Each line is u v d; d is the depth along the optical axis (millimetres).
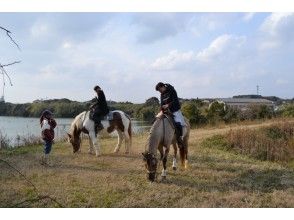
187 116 34250
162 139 11148
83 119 15297
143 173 12234
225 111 35750
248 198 9602
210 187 10617
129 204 9055
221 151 17406
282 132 23594
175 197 9602
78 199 9445
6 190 10195
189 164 13820
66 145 18953
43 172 12328
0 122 42562
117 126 15461
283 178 12055
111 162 14031
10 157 15391
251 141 18844
